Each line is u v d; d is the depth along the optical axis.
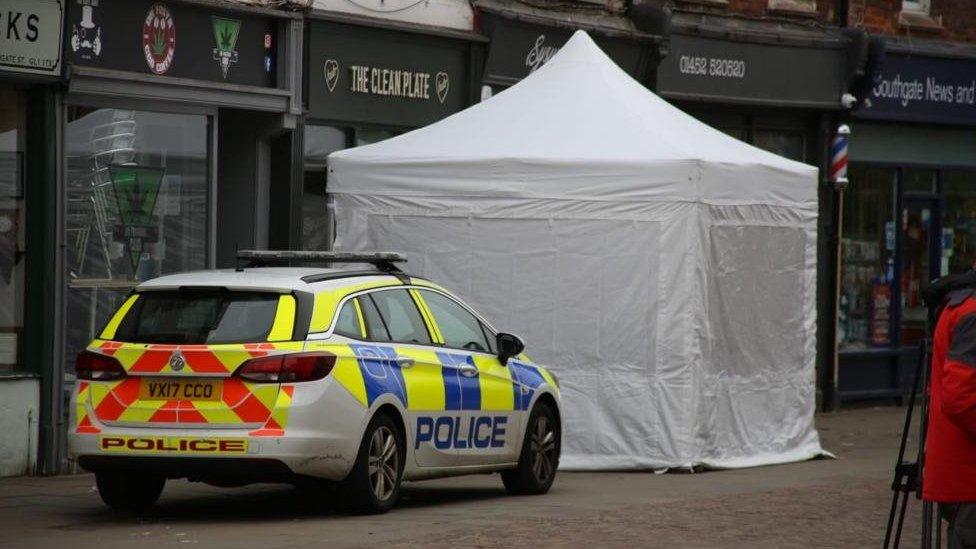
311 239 29.14
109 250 24.77
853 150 40.09
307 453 17.41
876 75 38.66
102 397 17.78
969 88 42.19
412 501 20.80
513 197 25.05
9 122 23.02
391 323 19.33
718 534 17.45
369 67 29.12
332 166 26.00
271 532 17.22
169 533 17.19
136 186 25.19
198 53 25.84
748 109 37.75
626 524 18.11
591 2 33.56
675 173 24.38
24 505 19.84
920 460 13.05
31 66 22.53
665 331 24.48
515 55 31.88
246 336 17.70
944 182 42.28
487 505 20.17
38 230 23.12
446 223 25.38
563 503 20.48
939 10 41.78
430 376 19.55
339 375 17.81
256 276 18.55
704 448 24.91
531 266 25.05
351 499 18.31
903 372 41.25
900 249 41.22
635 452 24.67
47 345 23.12
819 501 20.80
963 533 11.19
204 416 17.44
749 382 25.98
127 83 24.38
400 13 29.42
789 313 26.80
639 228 24.56
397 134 30.05
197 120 26.31
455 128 26.30
